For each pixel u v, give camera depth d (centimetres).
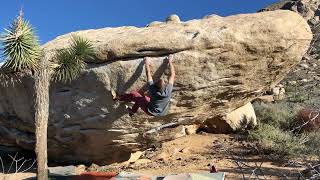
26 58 1083
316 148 1339
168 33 1120
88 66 1191
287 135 1478
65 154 1419
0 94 1412
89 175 1199
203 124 1677
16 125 1428
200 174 989
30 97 1334
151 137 1325
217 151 1455
